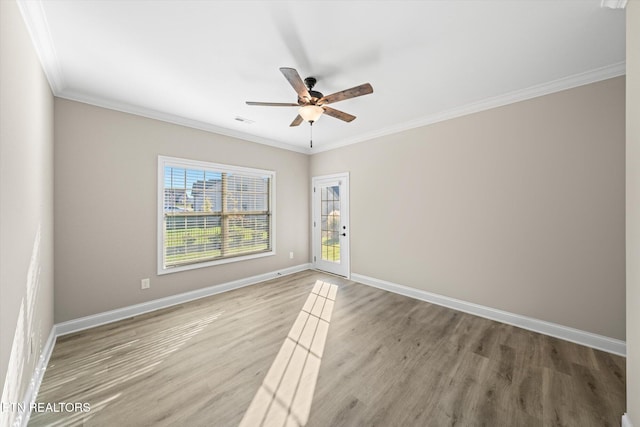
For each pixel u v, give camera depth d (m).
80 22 1.62
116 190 2.83
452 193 3.11
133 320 2.79
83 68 2.15
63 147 2.50
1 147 1.16
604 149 2.19
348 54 2.00
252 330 2.55
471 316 2.89
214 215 3.74
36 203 1.79
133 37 1.78
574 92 2.32
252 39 1.82
